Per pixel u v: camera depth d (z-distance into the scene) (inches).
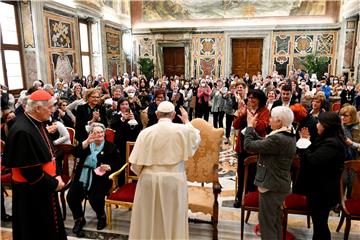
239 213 150.9
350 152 140.6
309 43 561.6
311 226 138.3
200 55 600.4
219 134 136.6
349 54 500.1
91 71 491.2
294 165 128.6
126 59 604.7
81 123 172.9
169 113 107.6
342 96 337.1
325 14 552.1
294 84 285.0
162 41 606.9
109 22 521.0
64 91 318.0
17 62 334.6
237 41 596.7
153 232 104.6
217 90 318.7
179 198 103.6
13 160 95.0
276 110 103.6
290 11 564.1
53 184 101.3
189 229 136.3
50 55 365.4
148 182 103.2
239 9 578.9
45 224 102.4
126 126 164.4
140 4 610.5
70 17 409.1
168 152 102.9
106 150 139.1
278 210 105.9
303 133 129.7
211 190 136.7
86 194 134.9
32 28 334.0
